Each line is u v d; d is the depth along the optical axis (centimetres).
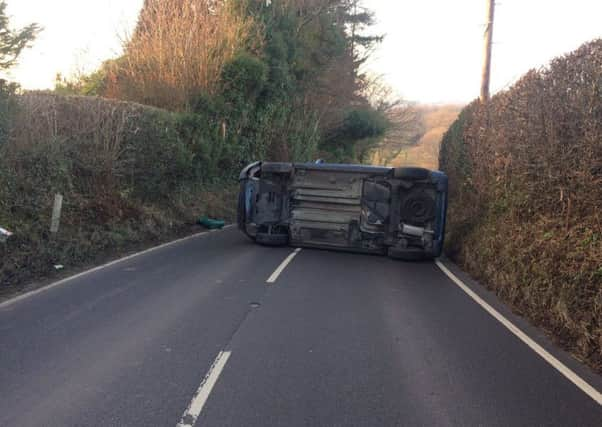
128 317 665
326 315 716
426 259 1260
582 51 732
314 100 3344
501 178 1046
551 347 633
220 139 2052
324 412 434
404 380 507
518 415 444
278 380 493
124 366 512
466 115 1524
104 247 1123
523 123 922
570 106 751
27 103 1105
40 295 750
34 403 430
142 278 885
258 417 421
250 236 1349
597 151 689
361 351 581
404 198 1217
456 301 847
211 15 2195
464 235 1255
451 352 594
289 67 2842
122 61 1967
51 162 1143
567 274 710
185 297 774
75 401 437
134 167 1447
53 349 546
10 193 1012
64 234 1053
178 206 1627
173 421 410
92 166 1276
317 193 1270
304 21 3112
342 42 3525
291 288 865
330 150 3941
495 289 928
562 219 783
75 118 1263
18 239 935
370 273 1046
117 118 1369
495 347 619
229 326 648
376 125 4012
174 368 512
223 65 2062
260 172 1333
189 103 1888
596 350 612
